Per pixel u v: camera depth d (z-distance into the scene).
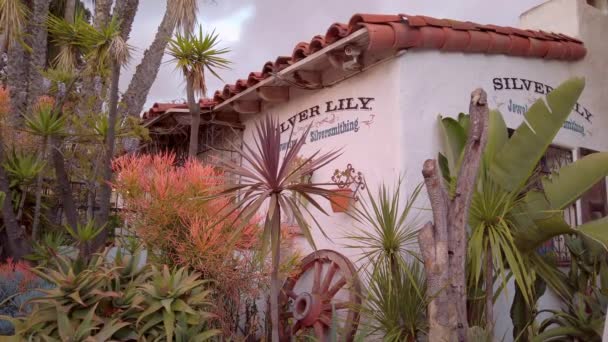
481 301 4.76
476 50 6.00
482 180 4.79
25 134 6.60
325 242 6.36
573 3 7.20
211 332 4.29
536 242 4.81
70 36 6.11
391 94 5.62
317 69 6.51
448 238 4.03
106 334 3.93
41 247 5.73
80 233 5.20
